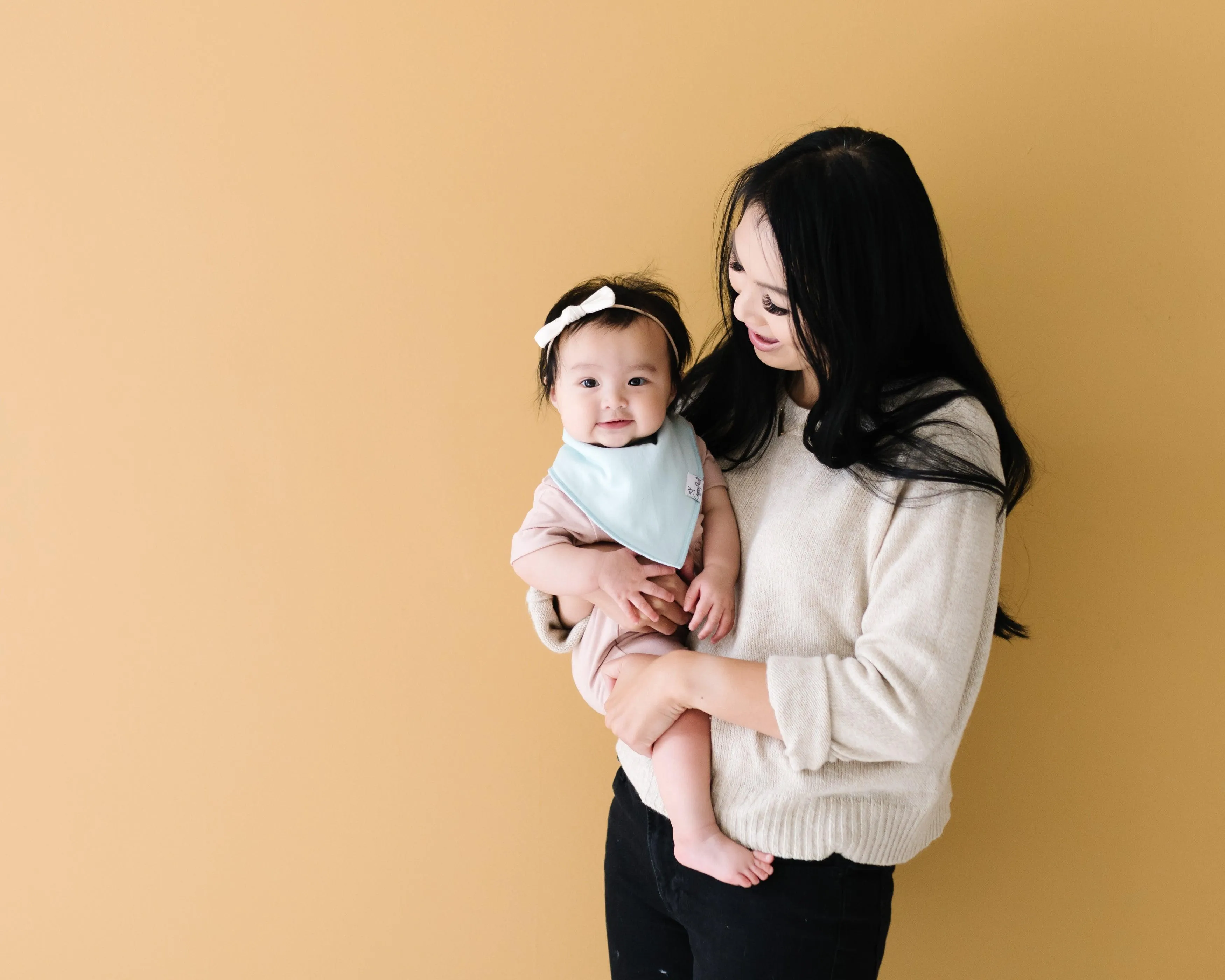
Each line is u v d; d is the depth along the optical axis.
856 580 1.01
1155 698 1.34
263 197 1.46
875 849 1.02
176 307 1.49
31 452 1.53
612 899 1.24
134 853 1.60
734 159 1.38
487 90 1.42
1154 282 1.27
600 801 1.52
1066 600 1.36
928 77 1.32
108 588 1.54
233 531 1.52
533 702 1.51
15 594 1.56
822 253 0.95
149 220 1.48
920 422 0.99
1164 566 1.31
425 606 1.51
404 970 1.59
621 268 1.43
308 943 1.59
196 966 1.61
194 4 1.44
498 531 1.49
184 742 1.57
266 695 1.55
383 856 1.57
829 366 1.00
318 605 1.53
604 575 1.10
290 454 1.50
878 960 1.09
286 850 1.58
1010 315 1.33
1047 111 1.28
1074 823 1.39
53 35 1.46
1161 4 1.23
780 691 0.96
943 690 0.93
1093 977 1.41
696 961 1.08
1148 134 1.25
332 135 1.45
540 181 1.43
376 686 1.54
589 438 1.15
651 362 1.12
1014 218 1.31
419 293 1.46
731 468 1.20
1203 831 1.34
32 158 1.48
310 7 1.43
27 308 1.50
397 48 1.43
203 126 1.46
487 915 1.57
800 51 1.35
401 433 1.49
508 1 1.40
